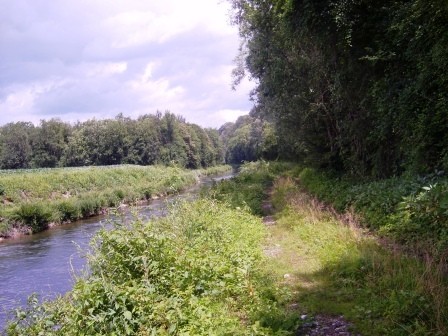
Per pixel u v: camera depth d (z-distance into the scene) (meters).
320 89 21.58
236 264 8.20
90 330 5.29
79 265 15.98
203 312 5.67
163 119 105.62
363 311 6.08
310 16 15.80
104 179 49.62
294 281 8.07
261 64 25.23
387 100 14.27
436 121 11.63
